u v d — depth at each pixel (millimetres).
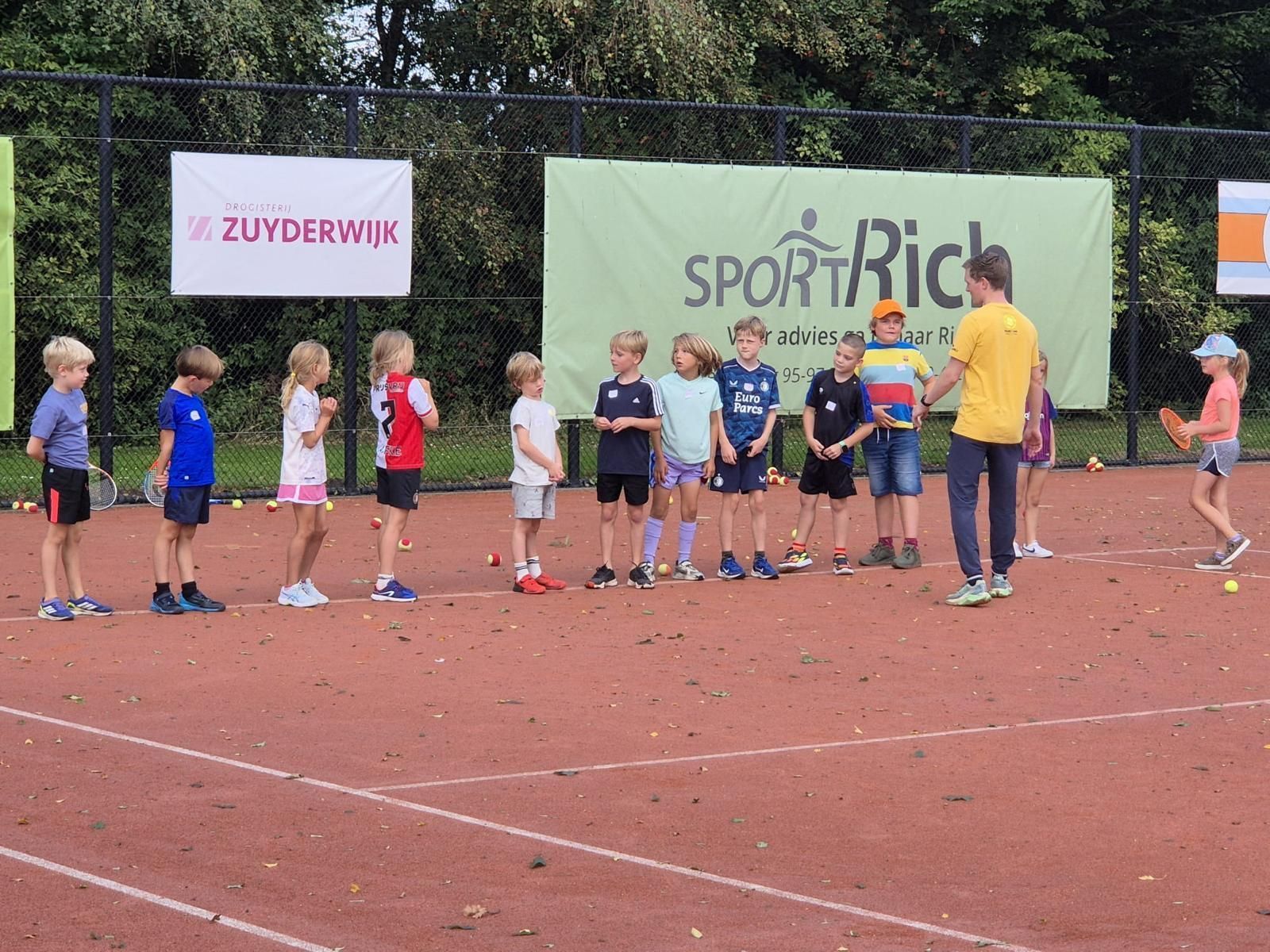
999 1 26562
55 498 9023
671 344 15914
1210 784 5992
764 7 23641
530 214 19312
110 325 14227
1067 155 23172
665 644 8578
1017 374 9906
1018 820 5535
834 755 6352
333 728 6719
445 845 5207
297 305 20266
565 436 18375
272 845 5191
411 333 19828
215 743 6473
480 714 6984
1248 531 13492
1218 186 18031
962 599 9789
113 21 19781
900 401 11305
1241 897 4785
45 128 19328
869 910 4660
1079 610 9719
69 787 5824
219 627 8969
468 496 15609
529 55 22375
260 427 20094
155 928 4477
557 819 5492
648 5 20781
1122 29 29625
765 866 5039
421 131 18875
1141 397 22422
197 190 14039
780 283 16328
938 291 17031
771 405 10906
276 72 21891
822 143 22906
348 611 9516
